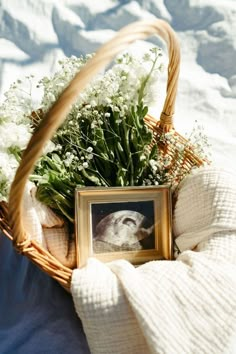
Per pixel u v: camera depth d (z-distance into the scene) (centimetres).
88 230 93
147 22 79
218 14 143
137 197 94
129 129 97
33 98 123
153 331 80
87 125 97
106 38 137
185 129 125
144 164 98
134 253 95
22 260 101
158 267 85
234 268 85
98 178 96
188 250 90
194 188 92
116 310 81
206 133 125
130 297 81
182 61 138
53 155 95
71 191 94
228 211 89
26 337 93
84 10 140
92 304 81
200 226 92
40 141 73
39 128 73
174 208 97
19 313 95
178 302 82
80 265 92
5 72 128
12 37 133
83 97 94
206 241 90
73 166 95
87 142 97
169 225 95
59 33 137
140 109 98
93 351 83
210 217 90
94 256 93
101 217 93
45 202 93
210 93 132
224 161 121
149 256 95
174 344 80
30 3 136
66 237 94
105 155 96
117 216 94
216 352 81
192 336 81
